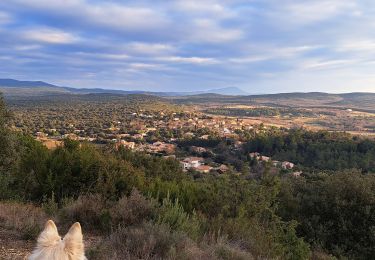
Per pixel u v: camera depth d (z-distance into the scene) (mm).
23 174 11523
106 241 6305
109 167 11672
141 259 5648
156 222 7059
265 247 7590
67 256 2506
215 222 8133
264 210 9422
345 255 11359
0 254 5543
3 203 8969
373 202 12234
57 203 9500
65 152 11836
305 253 8586
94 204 8398
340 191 12891
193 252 5887
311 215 12969
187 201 9938
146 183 12078
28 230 6598
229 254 6383
